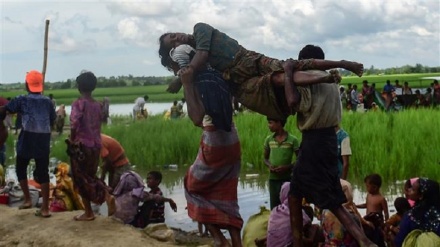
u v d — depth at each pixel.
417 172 13.08
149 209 8.53
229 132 5.32
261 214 7.10
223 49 4.72
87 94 7.51
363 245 4.59
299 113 4.71
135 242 6.98
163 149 16.86
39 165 7.98
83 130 7.40
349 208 6.40
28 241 7.28
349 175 13.59
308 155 4.72
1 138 8.41
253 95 4.62
